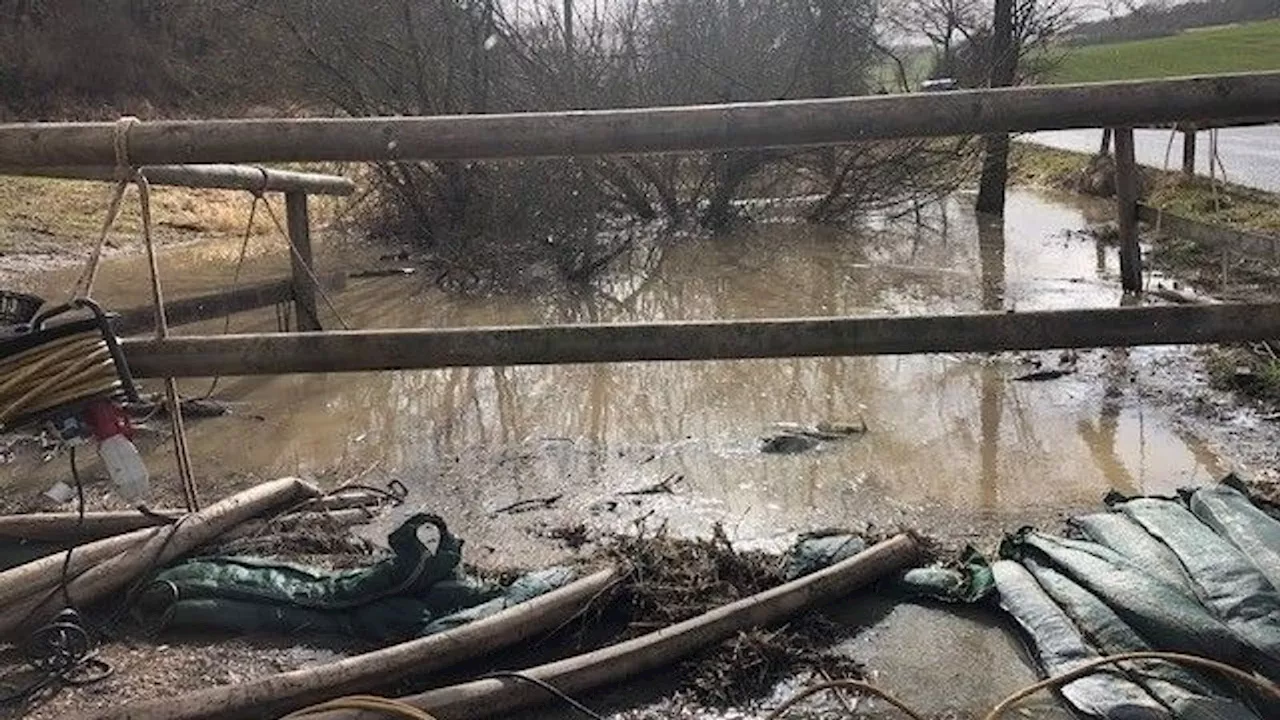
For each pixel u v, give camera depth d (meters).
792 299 9.66
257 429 6.42
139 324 7.04
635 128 3.76
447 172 12.08
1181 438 5.80
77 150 3.81
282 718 3.08
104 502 5.22
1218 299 8.62
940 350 4.15
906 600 3.94
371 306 9.78
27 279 11.33
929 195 14.09
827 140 3.76
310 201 15.02
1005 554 4.13
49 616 3.76
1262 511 4.10
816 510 4.98
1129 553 3.87
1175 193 12.91
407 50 12.51
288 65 12.98
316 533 4.57
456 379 7.35
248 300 7.59
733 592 3.90
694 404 6.66
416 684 3.45
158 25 27.33
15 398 3.41
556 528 4.82
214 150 3.79
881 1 18.81
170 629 3.85
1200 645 3.26
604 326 4.20
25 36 26.61
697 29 13.40
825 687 3.21
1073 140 21.59
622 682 3.45
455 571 3.96
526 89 12.93
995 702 3.34
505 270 11.03
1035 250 11.71
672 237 13.00
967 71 15.20
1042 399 6.54
